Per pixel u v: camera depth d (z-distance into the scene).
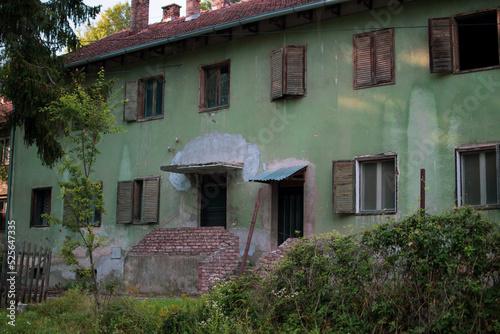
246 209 15.20
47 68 13.80
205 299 9.66
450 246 7.64
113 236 17.69
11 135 21.22
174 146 16.91
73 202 10.80
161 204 16.92
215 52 16.41
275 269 9.25
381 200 13.14
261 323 8.48
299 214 14.56
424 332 7.41
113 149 18.25
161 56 17.59
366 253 8.34
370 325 7.80
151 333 9.02
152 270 15.07
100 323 9.69
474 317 7.27
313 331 7.90
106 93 13.16
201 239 15.24
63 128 14.07
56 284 18.20
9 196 20.91
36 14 13.34
